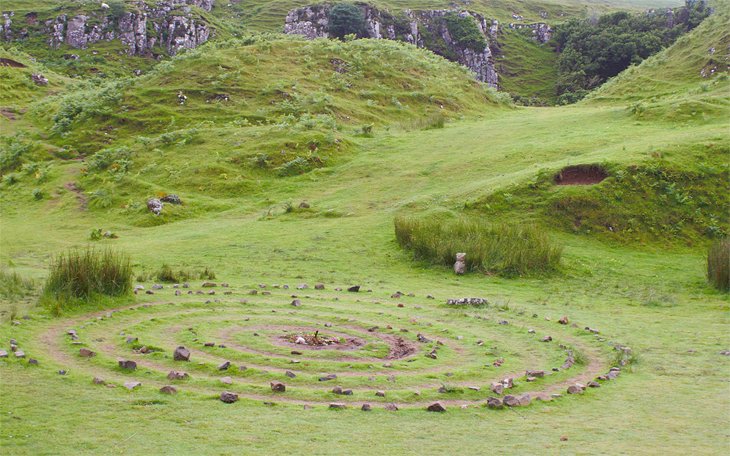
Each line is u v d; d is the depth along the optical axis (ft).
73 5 362.33
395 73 202.39
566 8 530.68
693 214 92.79
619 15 400.26
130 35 347.36
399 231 84.02
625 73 232.12
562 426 25.21
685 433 24.48
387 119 175.32
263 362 33.71
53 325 40.32
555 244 79.30
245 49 198.49
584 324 50.14
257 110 165.37
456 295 62.23
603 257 82.17
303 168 131.03
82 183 132.67
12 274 58.49
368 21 388.37
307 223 99.40
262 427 23.50
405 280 70.13
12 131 171.53
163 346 35.86
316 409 26.20
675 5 655.76
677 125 125.70
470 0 513.86
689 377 34.12
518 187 97.81
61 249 90.33
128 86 182.19
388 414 26.05
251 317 45.44
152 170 134.51
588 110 175.22
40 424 22.76
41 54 329.72
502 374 33.99
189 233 97.55
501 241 77.87
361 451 21.50
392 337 41.75
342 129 156.35
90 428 22.65
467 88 212.02
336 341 39.50
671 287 69.41
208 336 39.04
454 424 25.05
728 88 155.12
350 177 124.67
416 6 467.11
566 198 93.86
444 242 77.41
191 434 22.44
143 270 70.13
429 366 34.78
